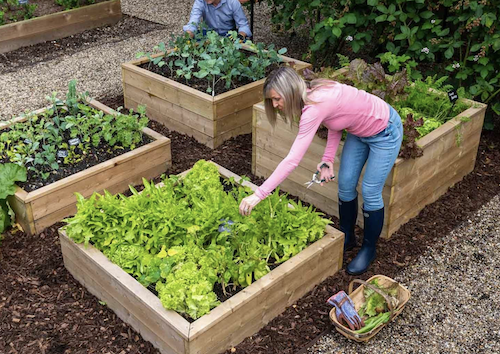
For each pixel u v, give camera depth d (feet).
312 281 11.93
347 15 17.89
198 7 20.17
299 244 11.72
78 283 12.34
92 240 11.78
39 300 11.84
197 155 16.96
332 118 10.59
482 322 11.38
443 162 14.55
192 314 10.02
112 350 10.61
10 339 10.87
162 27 27.53
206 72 16.71
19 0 24.79
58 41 25.67
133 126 15.78
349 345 10.76
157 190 12.59
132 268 11.29
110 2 27.25
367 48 23.75
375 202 11.91
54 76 22.31
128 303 10.78
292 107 9.93
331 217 14.44
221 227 11.81
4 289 12.11
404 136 12.75
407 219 14.21
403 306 11.21
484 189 15.69
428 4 17.85
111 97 20.71
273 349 10.61
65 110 17.22
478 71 16.97
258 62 18.35
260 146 15.47
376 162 11.39
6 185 13.47
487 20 15.96
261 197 10.36
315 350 10.64
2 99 20.39
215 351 10.23
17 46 24.75
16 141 16.08
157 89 18.22
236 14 20.21
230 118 17.34
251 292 10.46
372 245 12.56
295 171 14.89
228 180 14.11
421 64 21.93
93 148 15.69
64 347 10.69
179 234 11.76
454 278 12.56
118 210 11.84
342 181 12.17
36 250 13.25
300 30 26.43
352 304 10.75
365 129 10.98
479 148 17.65
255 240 11.64
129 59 23.86
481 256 13.24
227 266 10.97
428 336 11.03
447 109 15.42
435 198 15.10
